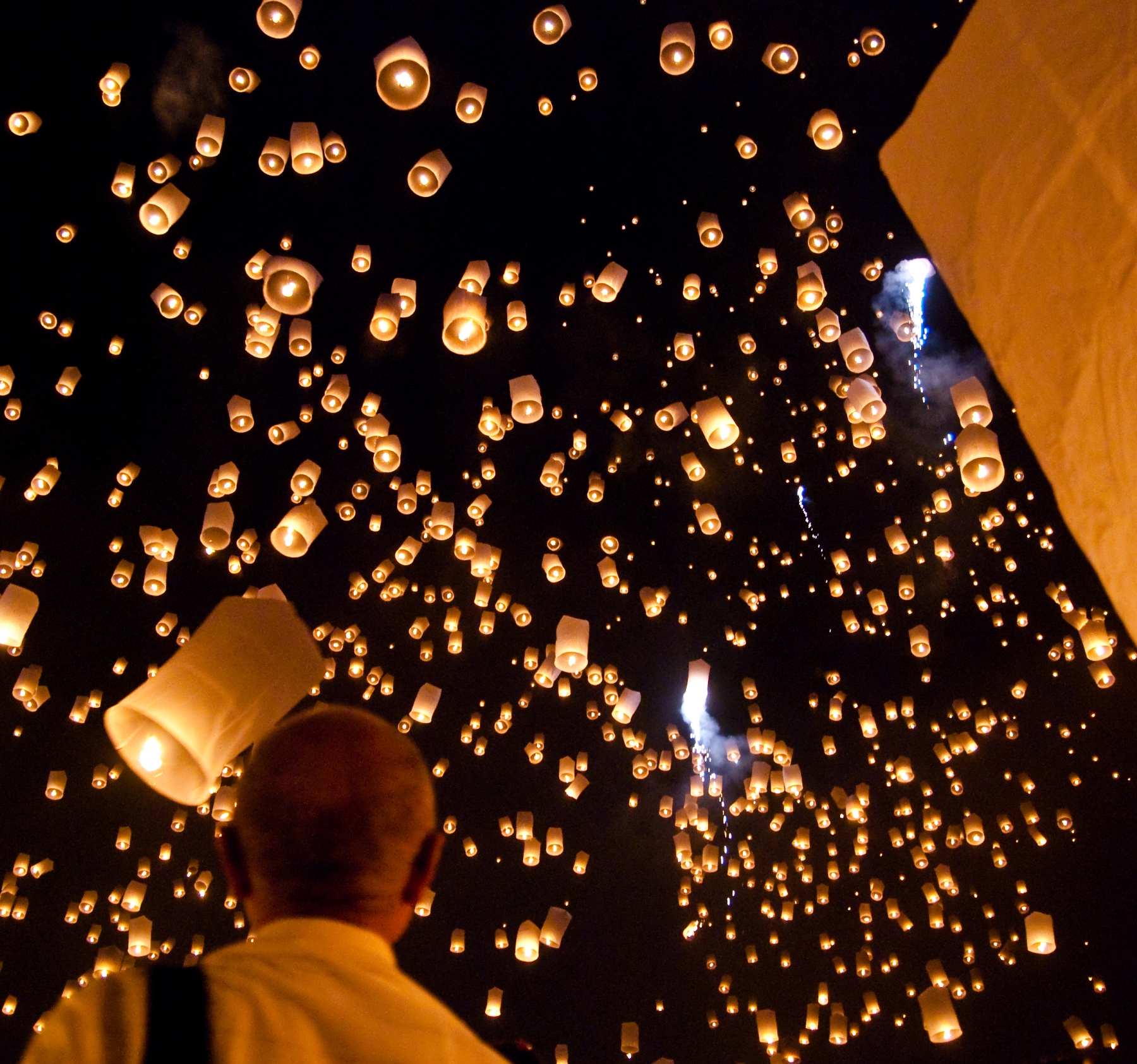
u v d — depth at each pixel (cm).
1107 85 111
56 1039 75
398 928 97
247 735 193
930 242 131
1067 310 115
